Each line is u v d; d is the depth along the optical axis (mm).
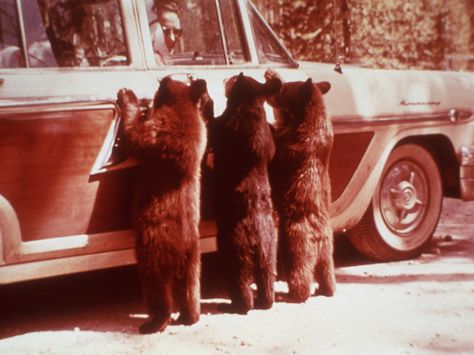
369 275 6320
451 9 15492
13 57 5230
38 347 5188
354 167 6293
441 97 6703
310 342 5156
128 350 5102
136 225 5285
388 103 6430
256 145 5477
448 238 7320
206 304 5777
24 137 5152
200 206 5676
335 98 6195
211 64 5840
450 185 7012
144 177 5293
